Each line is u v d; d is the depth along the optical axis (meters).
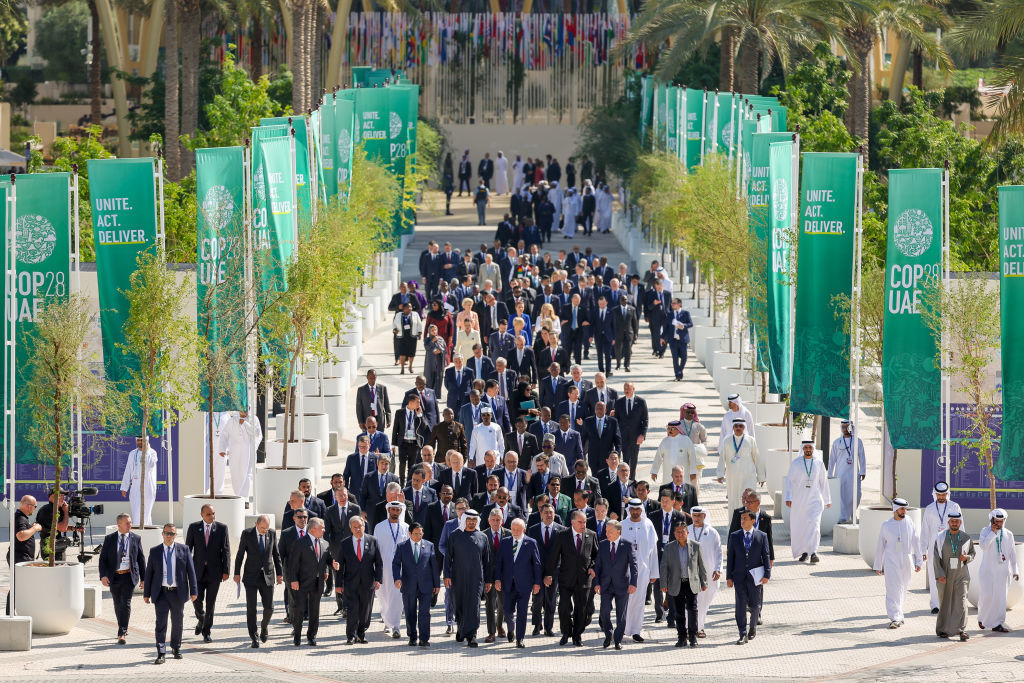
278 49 157.00
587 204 132.12
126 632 39.28
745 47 104.38
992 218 78.81
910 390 46.47
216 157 48.34
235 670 36.34
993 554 40.94
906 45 130.62
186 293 46.53
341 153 80.56
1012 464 44.59
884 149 90.69
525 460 49.94
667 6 104.38
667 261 106.50
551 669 36.50
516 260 91.31
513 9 179.00
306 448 55.69
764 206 60.06
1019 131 64.88
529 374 64.19
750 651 38.47
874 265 58.53
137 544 39.31
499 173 165.38
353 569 38.97
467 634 39.06
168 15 107.94
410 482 44.75
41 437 42.84
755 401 63.31
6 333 43.62
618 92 165.25
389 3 145.38
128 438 51.75
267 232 51.75
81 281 51.34
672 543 38.69
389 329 92.94
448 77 168.25
